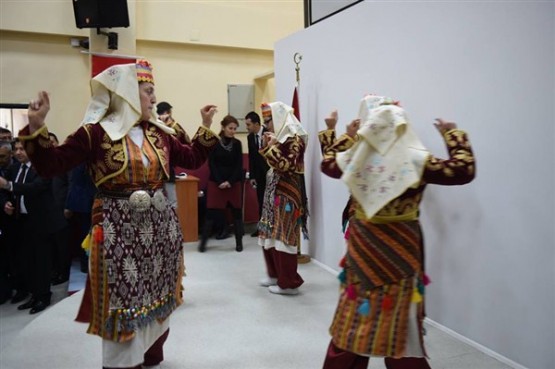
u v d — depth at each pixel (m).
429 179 1.66
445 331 2.76
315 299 3.45
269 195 3.61
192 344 2.70
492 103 2.39
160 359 2.37
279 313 3.18
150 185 1.98
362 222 1.75
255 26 6.41
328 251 4.14
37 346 2.76
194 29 6.10
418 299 1.64
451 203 2.68
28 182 3.99
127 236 1.90
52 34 5.45
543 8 2.11
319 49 4.08
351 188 1.67
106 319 1.86
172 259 2.08
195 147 2.31
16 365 2.52
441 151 2.73
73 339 2.87
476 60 2.47
